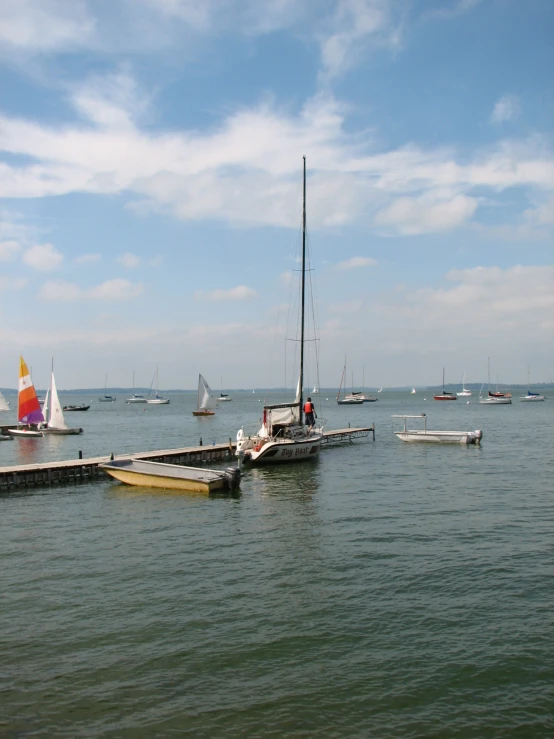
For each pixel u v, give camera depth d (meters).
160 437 72.38
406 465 42.06
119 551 20.50
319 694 11.16
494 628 13.84
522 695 11.11
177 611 14.95
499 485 32.88
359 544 20.83
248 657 12.55
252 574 17.72
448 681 11.59
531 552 19.64
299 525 23.91
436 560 18.88
